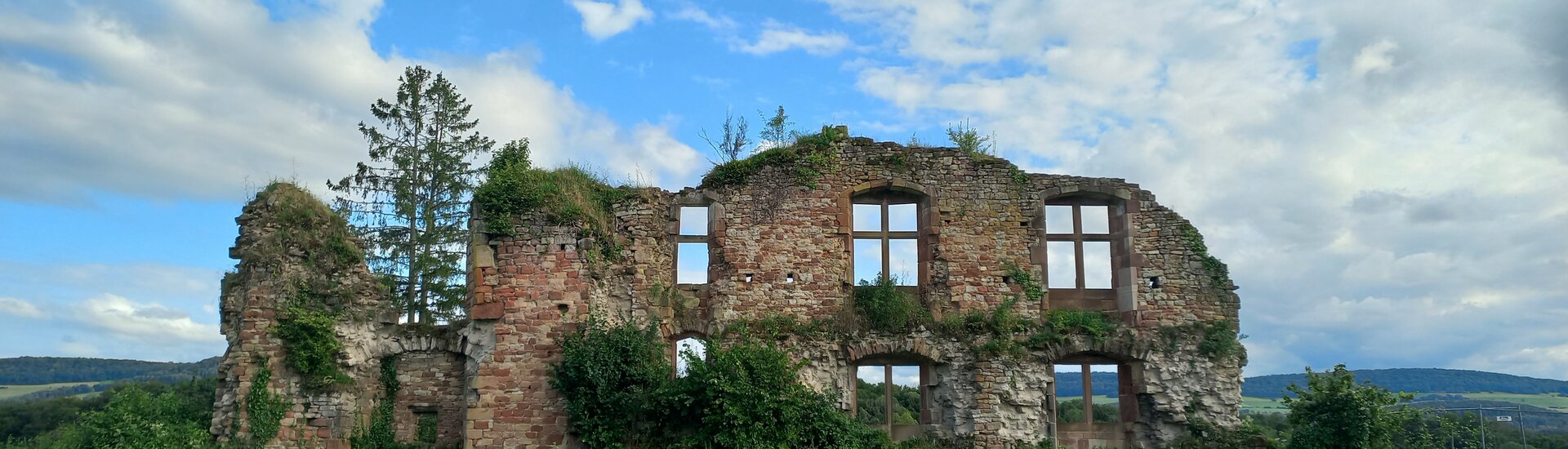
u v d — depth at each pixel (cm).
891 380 2081
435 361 2042
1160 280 2133
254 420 1825
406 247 2842
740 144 2217
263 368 1856
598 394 1831
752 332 2042
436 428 2017
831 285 2105
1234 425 2033
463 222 2889
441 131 2973
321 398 1889
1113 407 3238
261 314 1891
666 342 2052
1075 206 2227
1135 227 2162
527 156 2208
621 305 2045
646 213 2119
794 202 2148
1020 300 2112
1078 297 2170
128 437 1825
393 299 2361
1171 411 2034
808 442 1769
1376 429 1819
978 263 2133
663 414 1802
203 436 1847
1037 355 2047
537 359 1920
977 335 2056
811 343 2041
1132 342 2066
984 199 2170
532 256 1973
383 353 2005
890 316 2069
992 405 1997
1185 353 2075
